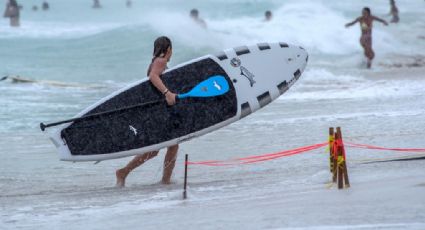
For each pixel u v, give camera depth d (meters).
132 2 156.50
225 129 47.97
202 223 22.95
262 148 41.47
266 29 109.56
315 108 55.66
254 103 35.03
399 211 22.19
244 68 35.31
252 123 49.94
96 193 31.33
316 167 34.84
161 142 33.03
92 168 38.44
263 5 133.62
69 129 32.91
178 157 40.06
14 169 38.03
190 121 33.47
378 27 119.19
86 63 89.56
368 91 63.97
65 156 32.75
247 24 114.38
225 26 112.81
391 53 96.75
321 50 101.06
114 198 29.72
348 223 21.25
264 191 28.50
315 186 28.45
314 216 22.48
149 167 38.19
